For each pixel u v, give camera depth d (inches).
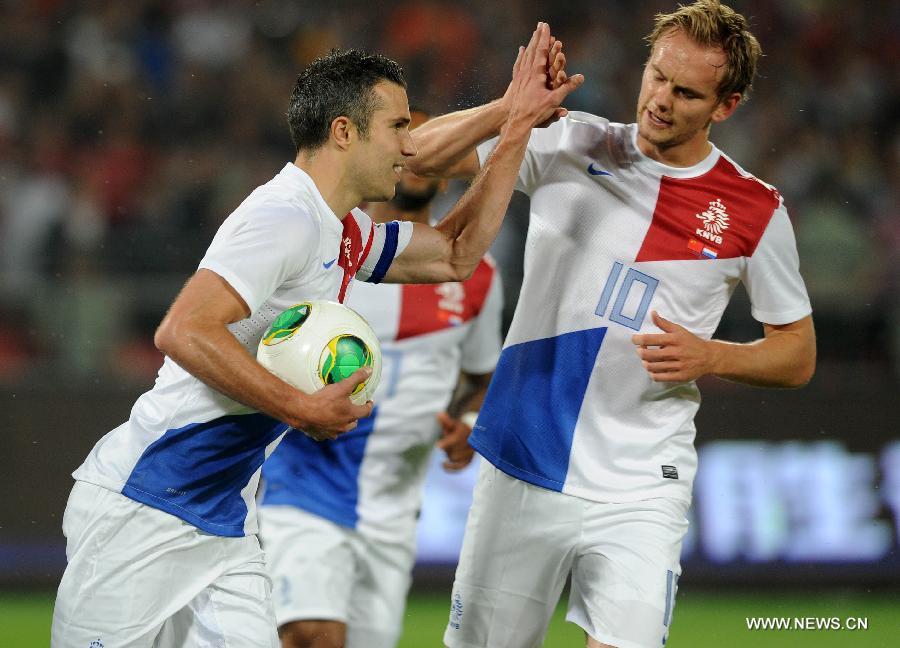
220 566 543.5
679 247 610.5
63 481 1332.4
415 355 781.9
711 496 1322.6
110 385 1370.6
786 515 1326.3
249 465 545.0
